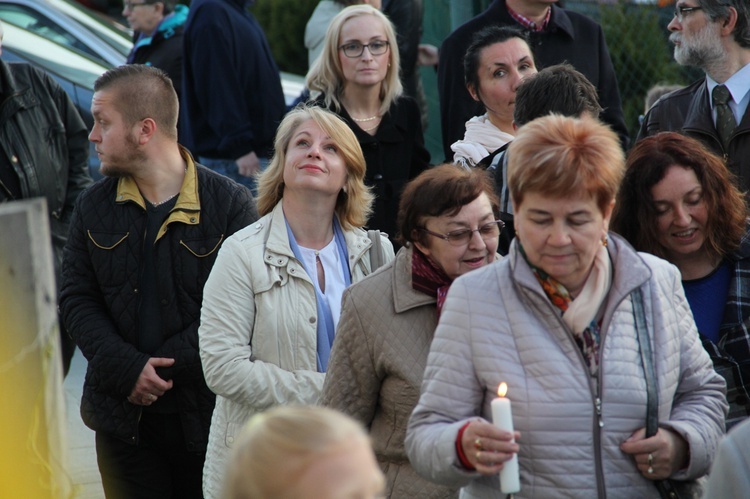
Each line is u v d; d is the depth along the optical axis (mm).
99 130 15812
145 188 16016
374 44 21062
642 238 12820
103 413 15719
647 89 30250
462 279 10062
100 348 15453
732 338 12633
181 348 15555
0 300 7008
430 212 11781
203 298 14508
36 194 19609
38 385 7172
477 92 19203
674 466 9742
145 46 29844
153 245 15719
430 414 9773
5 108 19391
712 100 18734
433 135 31391
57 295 16344
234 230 15883
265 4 51188
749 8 18312
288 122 15195
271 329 14172
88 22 35656
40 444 7184
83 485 18906
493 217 12094
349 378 12133
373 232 15664
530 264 9766
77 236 16031
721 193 12633
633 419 9578
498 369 9562
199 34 26703
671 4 30453
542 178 9289
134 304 15695
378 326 11938
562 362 9508
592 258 9609
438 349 9883
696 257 13016
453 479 9352
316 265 14828
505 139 18766
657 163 12562
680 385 10250
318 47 30234
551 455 9422
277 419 6875
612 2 30750
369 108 21438
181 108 28906
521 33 19312
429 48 30484
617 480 9516
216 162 27000
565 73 15711
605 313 9711
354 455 6750
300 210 14891
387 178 21266
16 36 33406
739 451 8078
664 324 9891
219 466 14289
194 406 15773
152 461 16156
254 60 27266
